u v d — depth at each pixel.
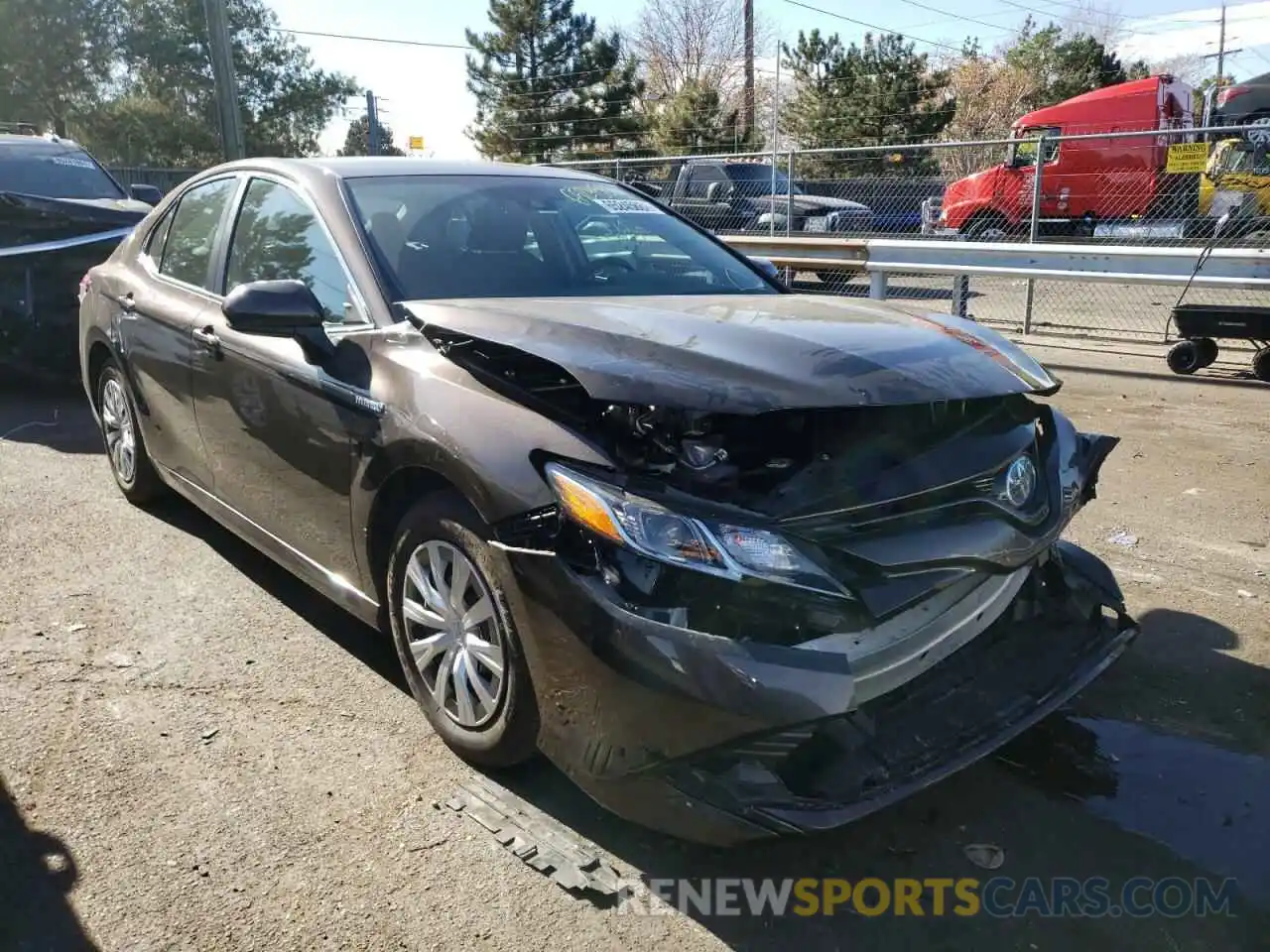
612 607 2.39
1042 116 18.25
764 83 48.22
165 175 22.73
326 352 3.25
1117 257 8.80
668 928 2.41
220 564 4.39
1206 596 4.19
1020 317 11.65
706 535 2.36
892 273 10.24
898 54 30.61
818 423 2.72
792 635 2.38
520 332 2.86
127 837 2.66
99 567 4.33
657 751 2.38
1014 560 2.77
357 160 4.03
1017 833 2.77
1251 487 5.57
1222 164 12.70
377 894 2.49
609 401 2.52
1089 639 3.19
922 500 2.64
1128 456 6.19
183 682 3.43
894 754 2.55
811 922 2.44
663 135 33.62
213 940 2.33
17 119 34.06
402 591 3.09
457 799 2.84
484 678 2.85
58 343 7.23
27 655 3.57
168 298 4.34
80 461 5.86
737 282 4.09
